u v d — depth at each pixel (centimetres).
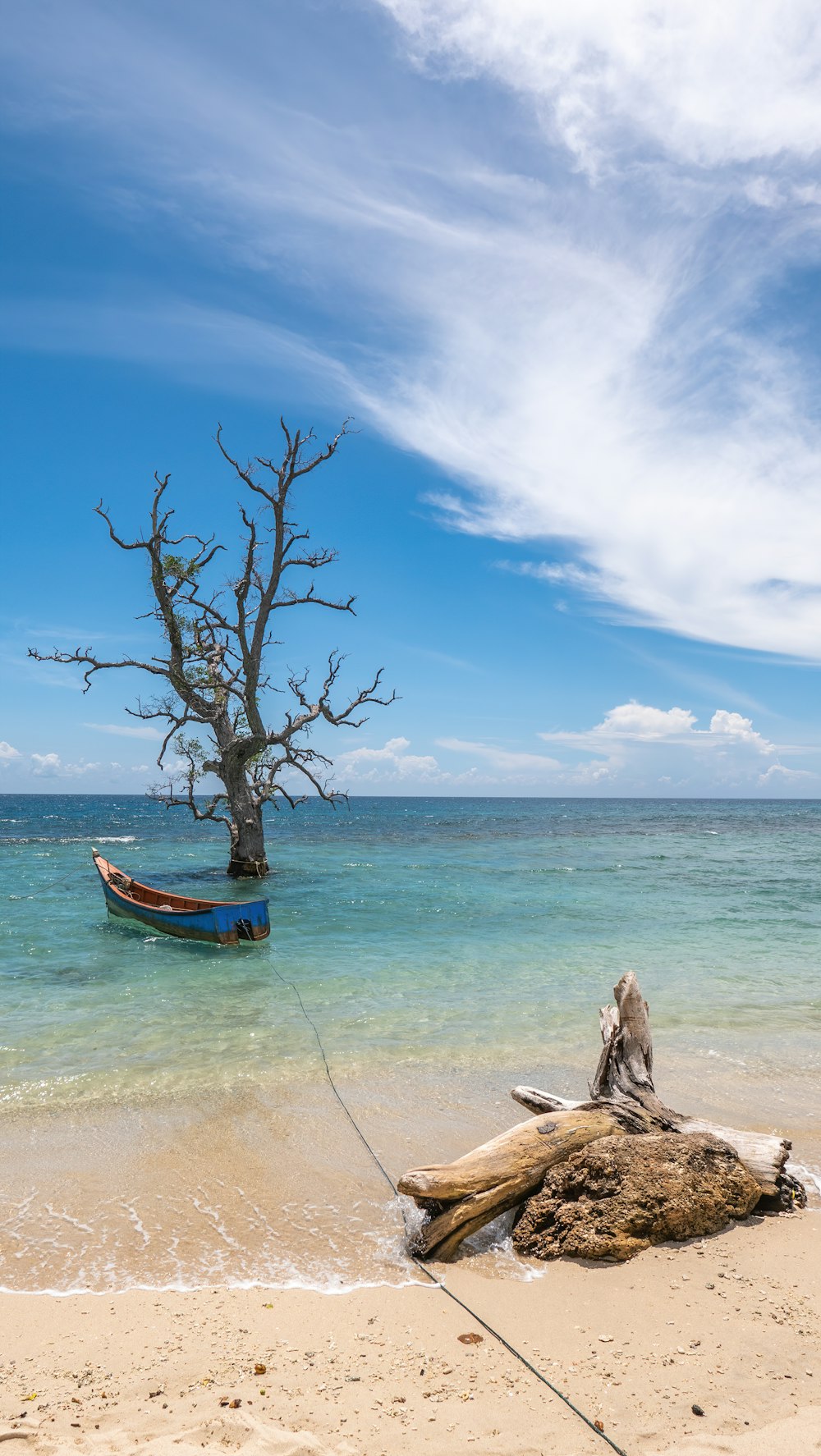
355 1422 362
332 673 2858
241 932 1656
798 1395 379
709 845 5012
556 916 2062
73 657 2609
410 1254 535
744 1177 581
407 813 13925
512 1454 342
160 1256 532
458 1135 727
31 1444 344
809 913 2130
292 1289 493
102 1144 704
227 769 2808
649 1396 381
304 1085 850
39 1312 466
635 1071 684
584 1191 561
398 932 1830
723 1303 466
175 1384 394
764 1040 1022
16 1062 923
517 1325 450
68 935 1783
